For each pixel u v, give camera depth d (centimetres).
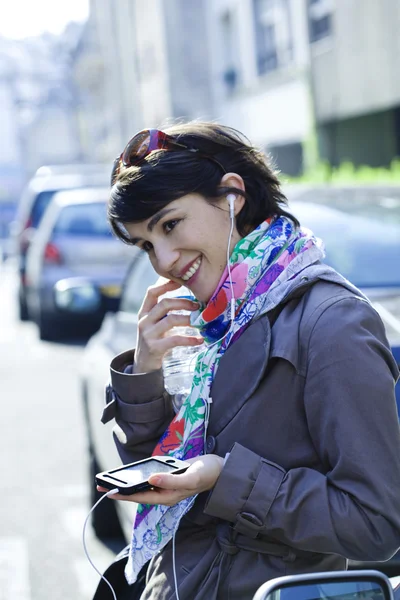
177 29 3456
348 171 1644
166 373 237
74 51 5494
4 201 9344
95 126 5612
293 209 542
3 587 486
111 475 200
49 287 1291
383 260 489
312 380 200
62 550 538
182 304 236
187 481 194
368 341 199
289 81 2345
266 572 208
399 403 336
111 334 555
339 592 180
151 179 212
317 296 208
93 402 530
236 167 219
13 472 703
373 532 191
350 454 193
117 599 246
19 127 9075
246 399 207
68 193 1384
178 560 219
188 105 3481
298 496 196
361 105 1883
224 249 218
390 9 1684
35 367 1173
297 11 2223
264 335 209
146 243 223
